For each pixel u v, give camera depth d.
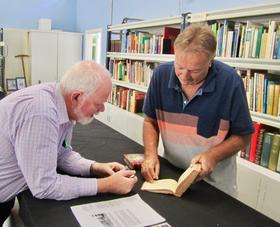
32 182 1.01
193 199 1.12
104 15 5.44
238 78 1.32
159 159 1.52
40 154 1.00
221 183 1.39
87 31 5.73
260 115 2.22
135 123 3.34
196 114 1.35
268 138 2.19
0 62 5.58
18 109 1.02
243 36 2.29
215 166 1.30
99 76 1.05
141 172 1.30
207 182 1.31
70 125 1.20
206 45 1.10
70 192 1.04
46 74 5.82
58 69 5.90
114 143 1.73
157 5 3.95
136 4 4.41
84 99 1.06
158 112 1.47
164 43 3.02
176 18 2.76
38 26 6.42
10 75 5.71
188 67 1.13
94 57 5.73
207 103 1.32
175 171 1.38
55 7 6.68
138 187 1.18
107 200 1.06
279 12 1.94
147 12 4.16
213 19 2.40
